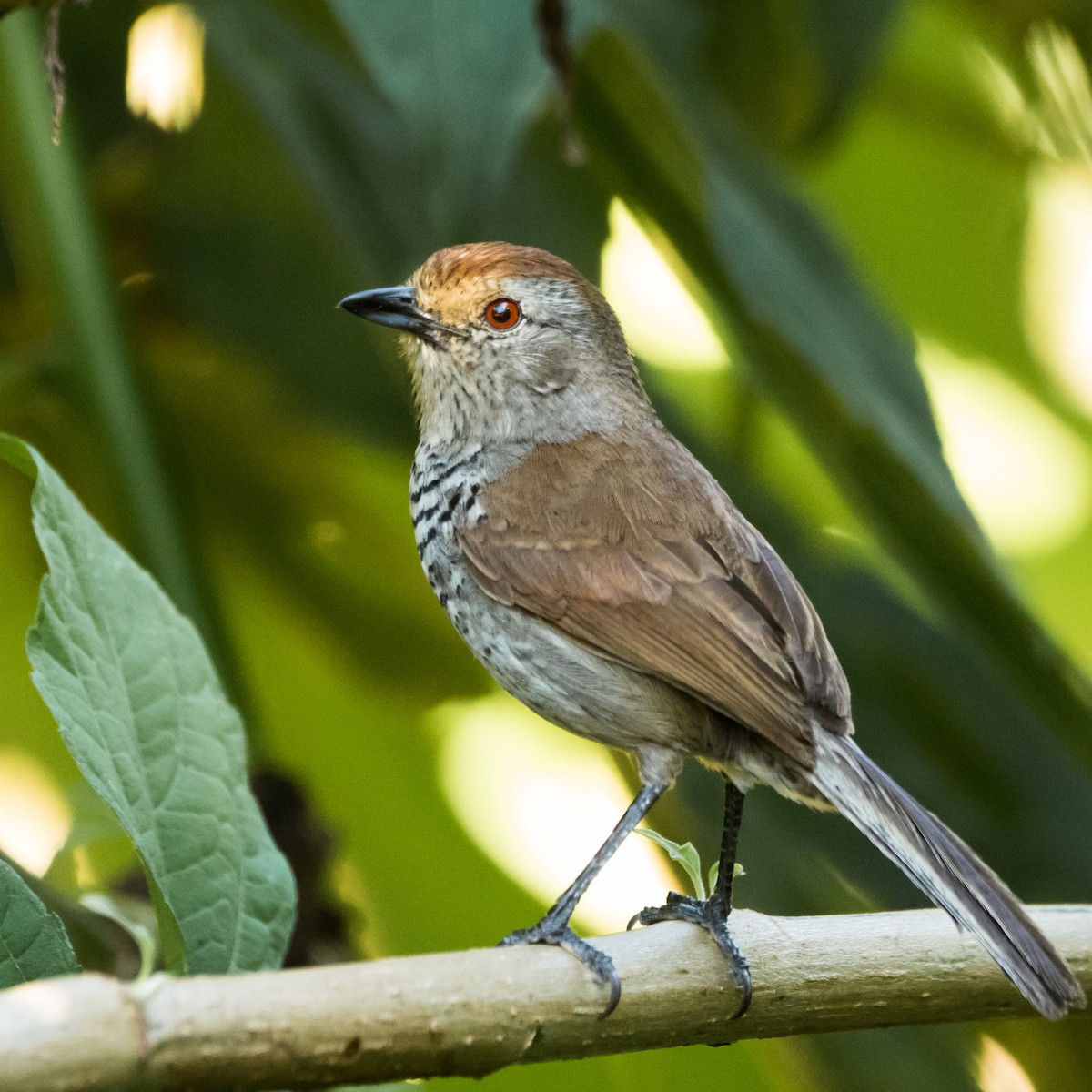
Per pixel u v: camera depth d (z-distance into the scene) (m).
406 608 13.38
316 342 12.33
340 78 11.84
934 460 10.44
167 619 7.01
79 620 6.75
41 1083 5.68
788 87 11.95
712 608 9.10
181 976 6.35
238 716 7.04
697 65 11.70
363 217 11.67
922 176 13.95
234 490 13.02
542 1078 10.77
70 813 8.95
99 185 12.27
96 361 10.88
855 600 11.80
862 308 10.95
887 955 7.38
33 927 6.34
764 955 7.23
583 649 9.34
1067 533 13.99
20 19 11.01
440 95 8.29
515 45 8.34
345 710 13.38
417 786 13.14
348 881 11.52
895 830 8.18
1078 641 13.77
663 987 7.06
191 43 12.31
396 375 12.29
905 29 13.27
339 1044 6.21
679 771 9.21
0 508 12.50
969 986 7.39
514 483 9.83
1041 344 14.21
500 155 8.27
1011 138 13.50
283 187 12.32
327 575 13.35
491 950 6.79
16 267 11.70
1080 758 10.44
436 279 10.36
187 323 12.57
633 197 10.55
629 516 9.49
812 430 10.48
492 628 9.69
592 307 10.52
